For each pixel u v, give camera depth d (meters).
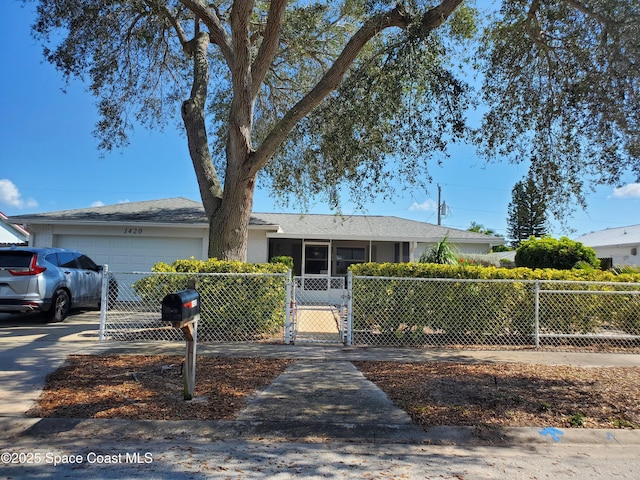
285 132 9.64
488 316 8.84
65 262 11.26
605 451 4.44
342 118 9.31
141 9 11.65
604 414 5.16
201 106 11.57
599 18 7.62
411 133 9.31
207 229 16.05
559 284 9.08
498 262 19.44
